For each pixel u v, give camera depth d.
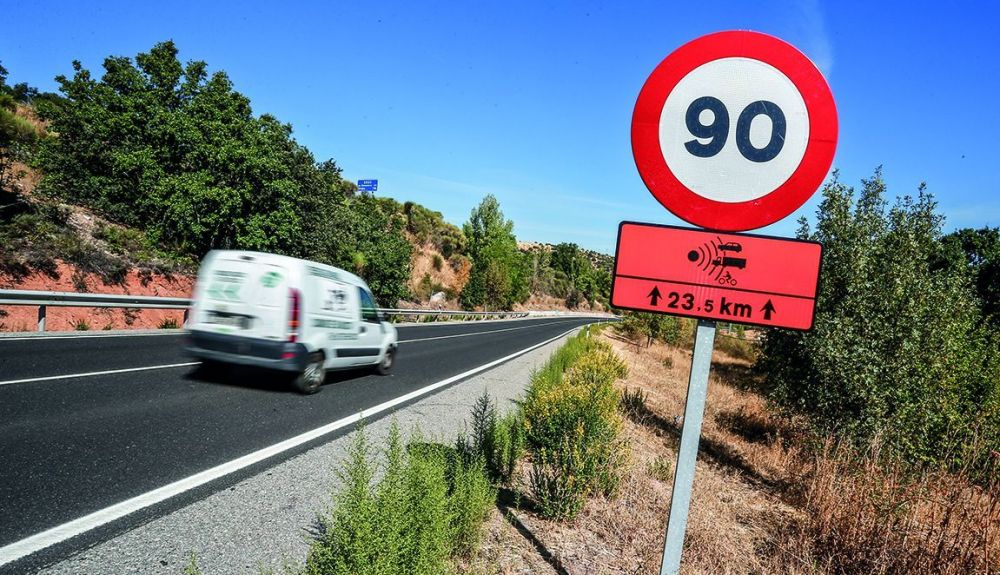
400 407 7.64
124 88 20.45
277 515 3.73
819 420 7.83
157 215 18.59
